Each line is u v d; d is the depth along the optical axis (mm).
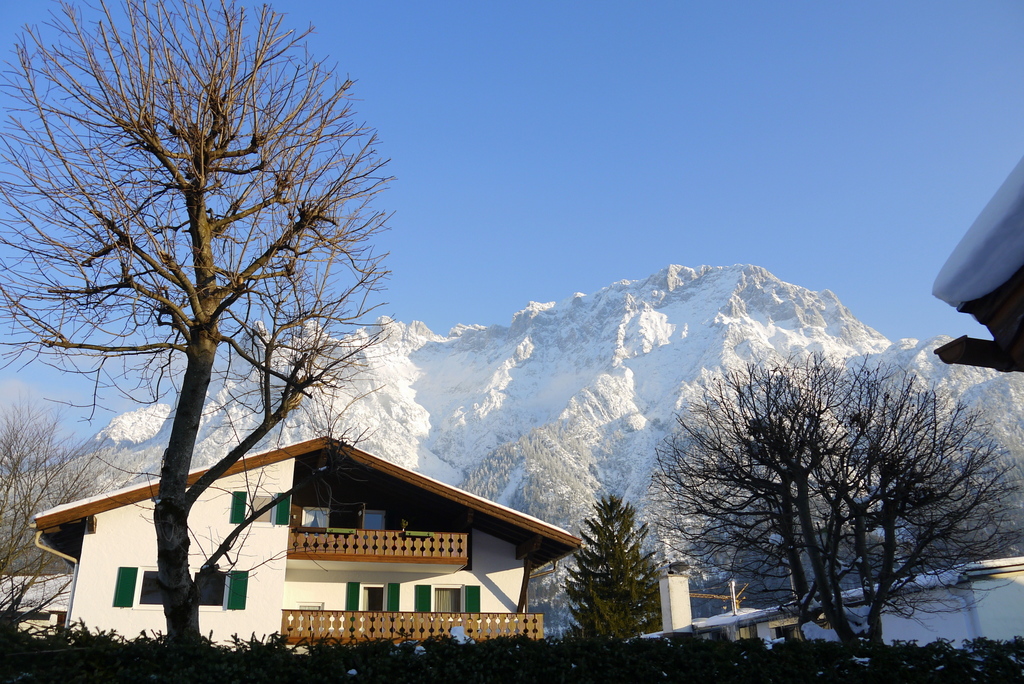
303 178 10352
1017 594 19672
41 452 25969
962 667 12039
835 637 16891
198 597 9508
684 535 19094
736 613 30859
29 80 9219
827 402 17828
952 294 5824
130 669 8945
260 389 10328
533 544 24375
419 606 24344
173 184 9750
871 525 16578
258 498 23156
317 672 9703
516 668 10742
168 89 9852
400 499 25609
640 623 41469
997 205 5133
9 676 8695
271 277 9969
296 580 24234
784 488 16594
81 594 20922
